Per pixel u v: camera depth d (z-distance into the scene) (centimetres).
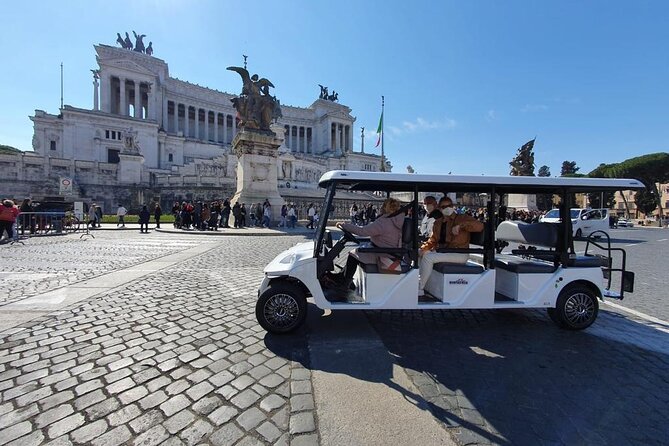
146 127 7050
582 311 517
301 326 514
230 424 278
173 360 390
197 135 8725
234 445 253
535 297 507
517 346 455
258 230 2277
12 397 309
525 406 315
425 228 671
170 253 1231
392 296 477
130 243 1562
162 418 284
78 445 250
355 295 513
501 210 679
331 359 403
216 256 1165
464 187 507
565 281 511
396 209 522
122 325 496
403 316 572
